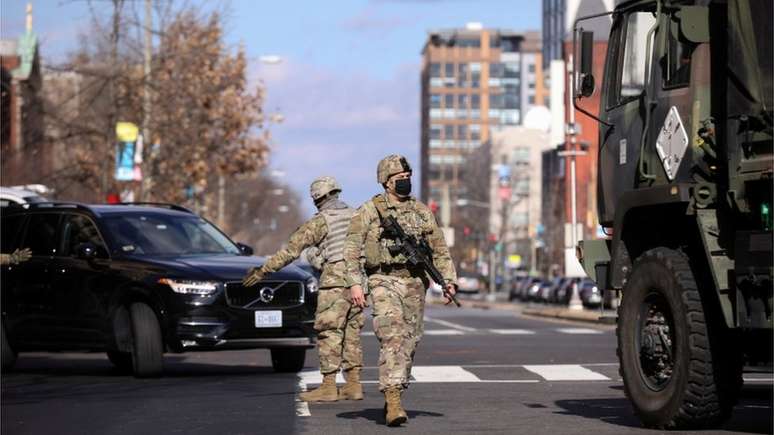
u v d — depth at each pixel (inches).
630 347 1051.3
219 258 1664.6
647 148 1055.6
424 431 1045.8
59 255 1713.8
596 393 1376.7
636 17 1090.7
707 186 972.6
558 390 1413.6
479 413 1175.0
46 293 1710.1
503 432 1032.2
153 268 1601.9
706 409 992.2
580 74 1097.4
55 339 1708.9
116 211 1727.4
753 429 1027.9
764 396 1337.4
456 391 1401.3
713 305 989.8
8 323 1753.2
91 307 1659.7
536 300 7431.1
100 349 1664.6
